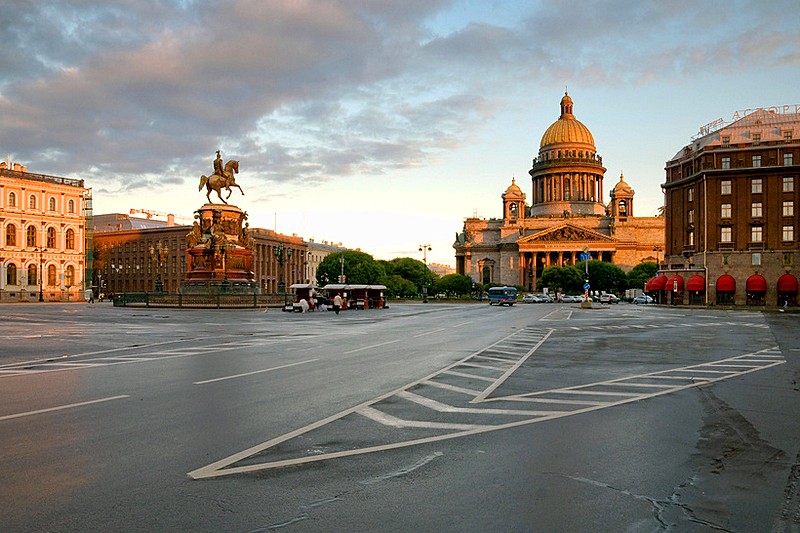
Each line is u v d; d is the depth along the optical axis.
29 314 56.56
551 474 8.86
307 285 69.25
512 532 6.85
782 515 7.43
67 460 9.24
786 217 89.19
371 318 53.44
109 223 178.00
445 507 7.55
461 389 15.81
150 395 14.55
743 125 97.31
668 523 7.16
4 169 115.81
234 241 76.75
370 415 12.58
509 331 37.72
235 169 78.50
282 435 10.86
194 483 8.30
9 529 6.78
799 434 11.34
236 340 29.47
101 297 128.62
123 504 7.53
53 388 15.44
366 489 8.15
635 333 36.44
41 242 121.25
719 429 11.68
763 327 42.56
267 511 7.37
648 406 13.82
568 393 15.39
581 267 154.62
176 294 70.06
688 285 94.44
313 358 22.25
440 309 81.69
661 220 188.25
